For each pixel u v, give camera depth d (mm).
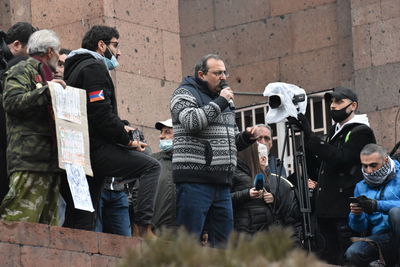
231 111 11281
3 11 16188
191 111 10930
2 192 10531
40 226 9617
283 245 6418
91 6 15234
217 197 11156
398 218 11500
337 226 12266
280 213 12344
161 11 15812
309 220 12172
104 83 10453
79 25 15297
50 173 9977
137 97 15320
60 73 11586
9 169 9961
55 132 9984
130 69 15305
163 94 15617
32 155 9898
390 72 17203
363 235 11969
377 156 11898
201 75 11328
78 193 9945
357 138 12250
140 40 15477
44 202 9961
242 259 6344
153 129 15414
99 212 11133
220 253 6402
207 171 11039
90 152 10453
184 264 6371
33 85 10023
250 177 12359
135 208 11156
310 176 12844
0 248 9297
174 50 15875
